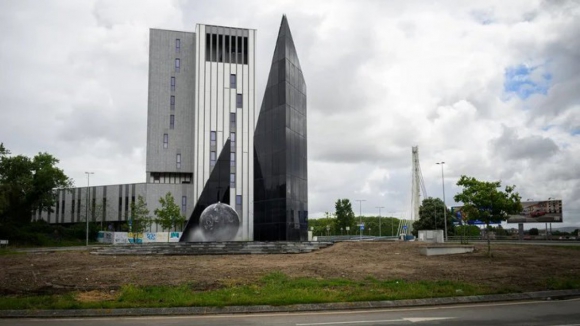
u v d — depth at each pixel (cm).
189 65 8431
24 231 7012
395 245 3919
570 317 1271
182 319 1314
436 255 3102
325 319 1287
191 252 3406
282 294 1616
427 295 1605
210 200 4781
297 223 4312
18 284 1886
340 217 10119
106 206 8981
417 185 10344
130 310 1418
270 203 4269
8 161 7494
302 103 4650
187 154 8244
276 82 4378
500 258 2830
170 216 7000
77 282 1925
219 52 8162
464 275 2100
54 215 10012
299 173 4438
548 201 8194
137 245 3756
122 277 2045
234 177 7906
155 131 8169
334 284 1844
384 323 1208
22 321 1303
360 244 4016
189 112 8338
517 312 1360
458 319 1254
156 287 1767
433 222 9044
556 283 1861
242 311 1427
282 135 4222
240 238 6962
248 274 2123
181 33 8444
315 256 3089
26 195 7619
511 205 2950
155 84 8250
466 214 3167
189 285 1822
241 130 8050
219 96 8056
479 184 3039
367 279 1986
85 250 3919
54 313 1399
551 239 6462
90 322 1274
